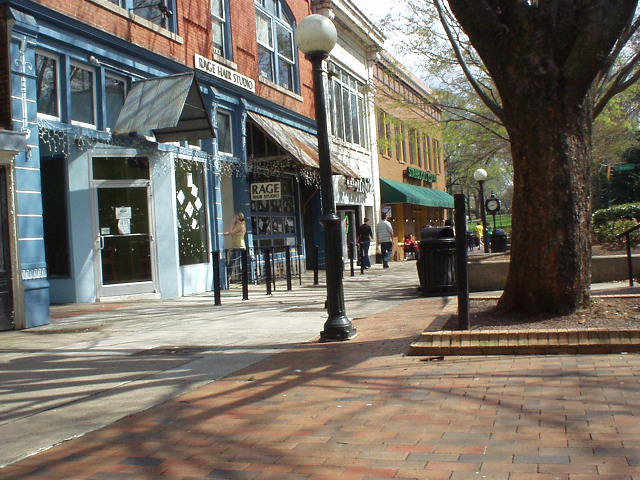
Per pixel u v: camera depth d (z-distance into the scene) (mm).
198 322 10047
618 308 7234
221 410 5148
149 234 13617
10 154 9438
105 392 5898
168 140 14008
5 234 9609
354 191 25422
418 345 6566
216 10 16547
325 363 6570
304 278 19484
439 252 12555
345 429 4473
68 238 12531
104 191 13062
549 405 4648
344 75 25906
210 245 15727
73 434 4730
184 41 14836
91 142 12352
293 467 3838
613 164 32406
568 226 6996
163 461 4078
